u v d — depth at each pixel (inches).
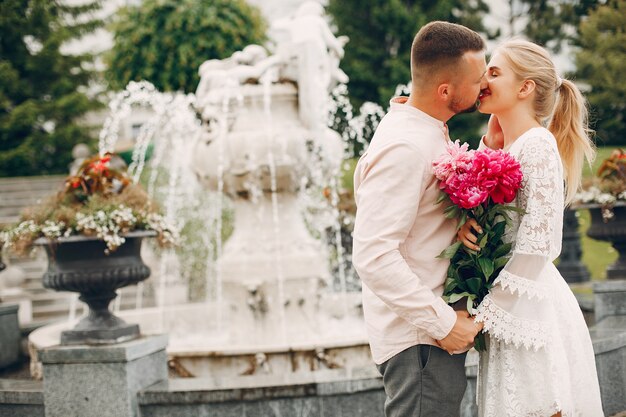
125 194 177.3
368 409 144.3
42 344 202.8
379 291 88.6
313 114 216.5
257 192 221.5
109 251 167.9
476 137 815.7
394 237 88.6
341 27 949.8
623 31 633.0
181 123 311.6
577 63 652.7
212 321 270.7
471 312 91.7
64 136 820.6
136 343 148.3
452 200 91.5
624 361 170.9
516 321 92.1
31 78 840.3
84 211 167.5
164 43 723.4
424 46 93.7
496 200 91.7
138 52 729.0
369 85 937.5
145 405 146.3
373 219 88.7
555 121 106.4
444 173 90.9
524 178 94.5
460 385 93.5
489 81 100.5
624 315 207.0
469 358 155.8
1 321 242.4
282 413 143.9
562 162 106.9
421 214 92.7
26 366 239.8
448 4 922.1
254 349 180.5
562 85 105.5
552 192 93.0
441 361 92.4
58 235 164.9
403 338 93.0
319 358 180.2
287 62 219.8
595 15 639.1
